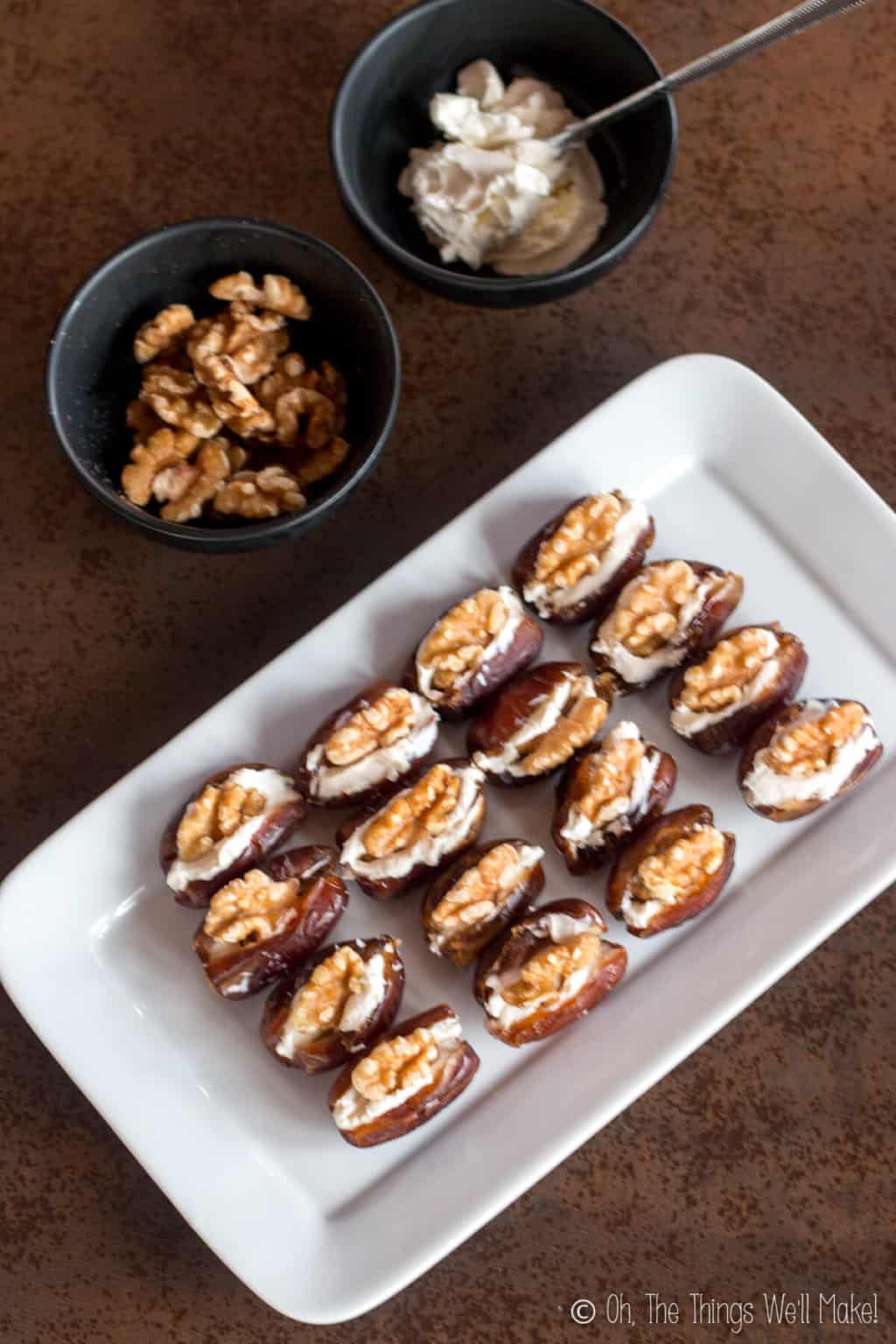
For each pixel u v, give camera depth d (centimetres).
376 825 64
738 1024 67
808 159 70
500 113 67
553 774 66
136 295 66
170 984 65
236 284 66
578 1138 64
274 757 66
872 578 67
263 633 68
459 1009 65
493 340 69
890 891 68
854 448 69
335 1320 63
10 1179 66
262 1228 64
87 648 68
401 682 66
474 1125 64
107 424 67
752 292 70
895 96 71
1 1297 66
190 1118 64
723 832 65
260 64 70
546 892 66
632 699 67
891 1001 67
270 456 67
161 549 68
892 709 67
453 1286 66
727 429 67
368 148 68
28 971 65
